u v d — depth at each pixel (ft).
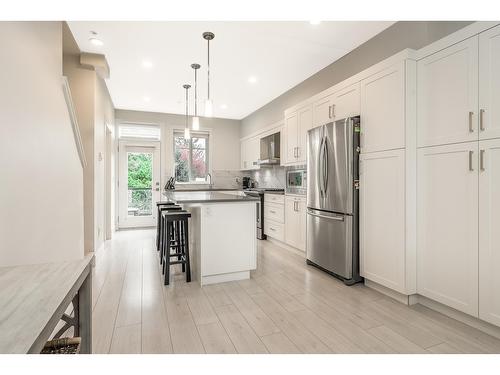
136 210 20.62
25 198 4.98
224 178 23.12
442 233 7.09
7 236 4.38
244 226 9.86
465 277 6.57
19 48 4.85
